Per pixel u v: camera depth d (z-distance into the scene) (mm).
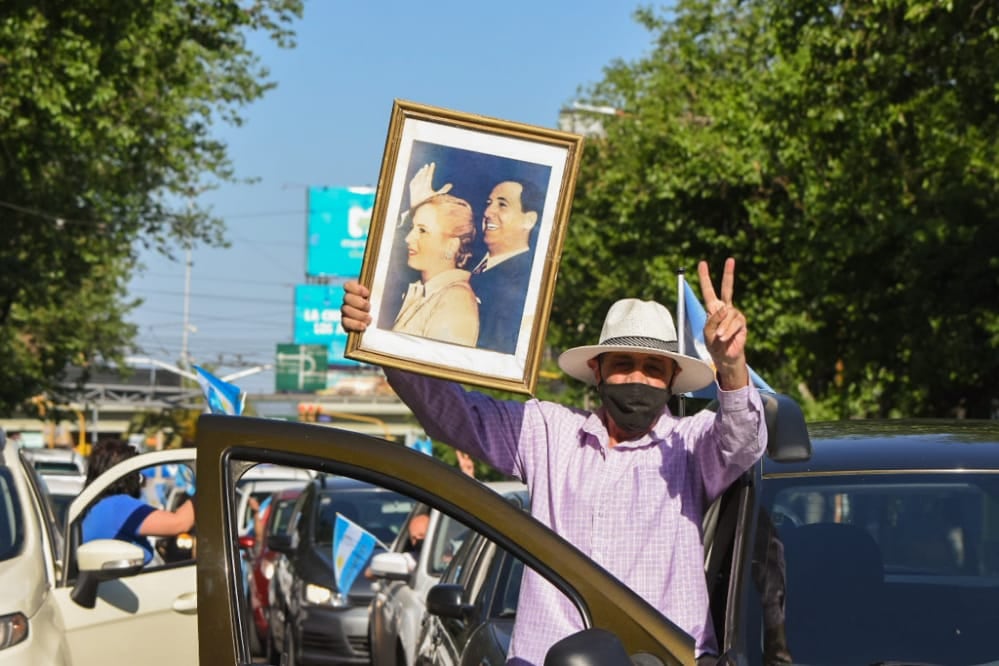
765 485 4750
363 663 12133
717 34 32281
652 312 4348
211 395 11250
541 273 4109
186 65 27812
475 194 4129
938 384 21688
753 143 24828
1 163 25344
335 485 13992
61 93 22172
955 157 19969
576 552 3301
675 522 4191
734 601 4125
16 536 6727
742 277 26875
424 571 9547
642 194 28547
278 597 13969
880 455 4863
